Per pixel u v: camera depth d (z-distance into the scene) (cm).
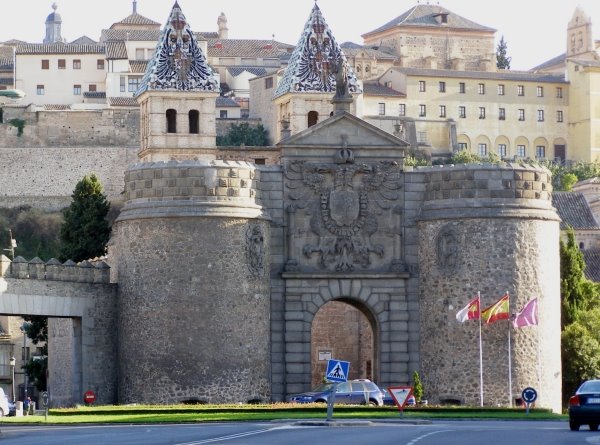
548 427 12481
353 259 17200
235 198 16675
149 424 13250
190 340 16512
